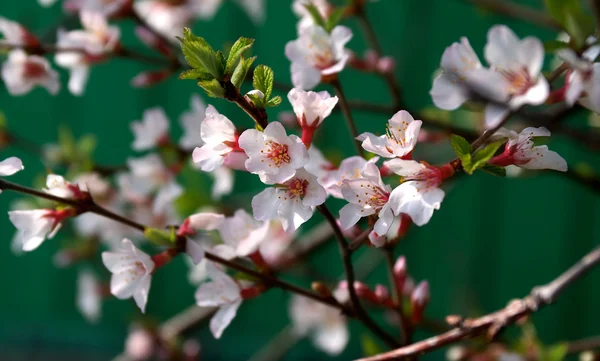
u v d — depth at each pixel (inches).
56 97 49.4
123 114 48.7
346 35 23.8
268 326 48.3
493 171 21.9
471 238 45.1
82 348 51.6
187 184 30.9
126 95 48.4
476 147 21.9
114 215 23.3
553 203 43.7
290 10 44.9
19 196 50.0
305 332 33.9
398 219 23.5
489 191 44.6
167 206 29.1
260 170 21.7
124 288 23.3
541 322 44.7
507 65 21.4
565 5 21.7
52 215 23.2
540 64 21.2
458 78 21.8
